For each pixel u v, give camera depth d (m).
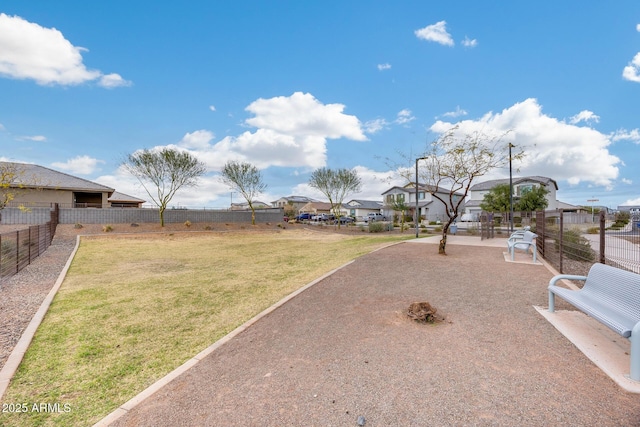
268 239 22.11
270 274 8.56
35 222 22.50
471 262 8.73
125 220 26.09
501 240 15.11
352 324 4.42
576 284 6.29
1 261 8.38
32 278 8.20
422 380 2.93
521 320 4.36
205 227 27.80
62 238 19.27
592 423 2.30
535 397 2.62
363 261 9.16
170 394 2.85
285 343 3.87
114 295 6.45
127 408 2.67
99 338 4.24
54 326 4.68
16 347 3.90
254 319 4.75
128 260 11.91
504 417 2.39
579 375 2.95
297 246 16.94
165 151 25.70
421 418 2.40
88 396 2.92
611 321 3.17
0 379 3.18
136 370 3.39
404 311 4.86
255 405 2.64
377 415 2.46
